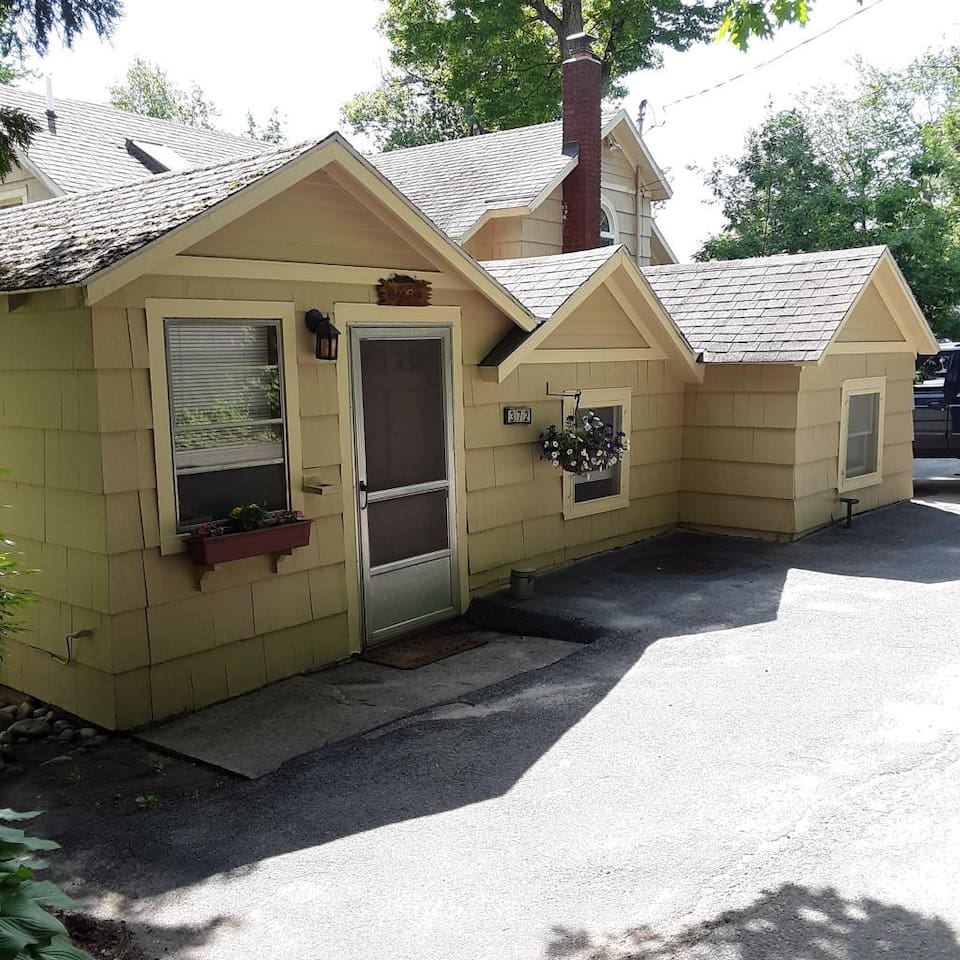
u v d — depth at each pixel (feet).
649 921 12.93
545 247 53.26
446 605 28.32
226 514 22.39
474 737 19.49
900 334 41.24
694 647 24.03
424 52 85.15
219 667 22.39
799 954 12.09
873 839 14.64
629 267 32.12
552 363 31.30
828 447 37.22
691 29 83.41
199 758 19.34
